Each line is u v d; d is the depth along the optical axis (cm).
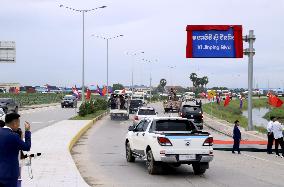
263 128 4381
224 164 1856
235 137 2264
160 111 7069
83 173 1574
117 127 3900
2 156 750
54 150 1991
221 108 8669
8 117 802
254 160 2009
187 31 3484
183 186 1338
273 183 1396
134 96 7331
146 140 1598
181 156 1490
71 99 7800
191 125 1639
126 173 1579
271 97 3766
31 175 1255
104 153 2150
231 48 3481
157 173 1555
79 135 2906
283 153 2188
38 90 18675
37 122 4119
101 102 6706
